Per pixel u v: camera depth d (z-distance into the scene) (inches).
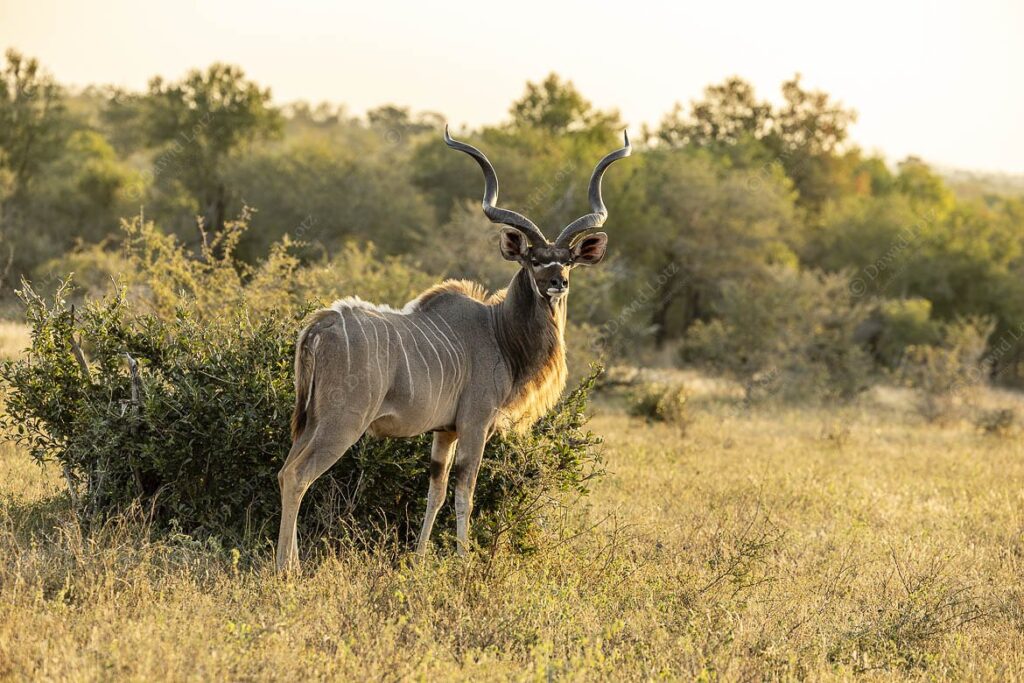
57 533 632.4
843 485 1109.7
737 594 652.1
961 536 878.4
